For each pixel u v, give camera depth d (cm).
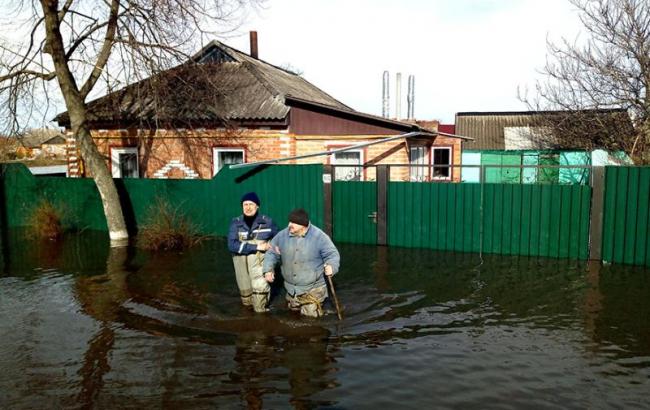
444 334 549
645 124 1576
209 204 1151
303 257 584
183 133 1318
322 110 1333
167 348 518
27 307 661
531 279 759
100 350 517
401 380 445
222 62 1522
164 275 807
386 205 1015
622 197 832
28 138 1210
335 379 448
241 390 430
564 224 885
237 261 630
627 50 1582
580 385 435
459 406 402
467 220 954
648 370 462
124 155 1400
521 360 484
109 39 1069
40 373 467
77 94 1084
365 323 580
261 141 1283
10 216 1401
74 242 1116
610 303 646
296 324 576
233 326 573
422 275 789
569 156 1938
